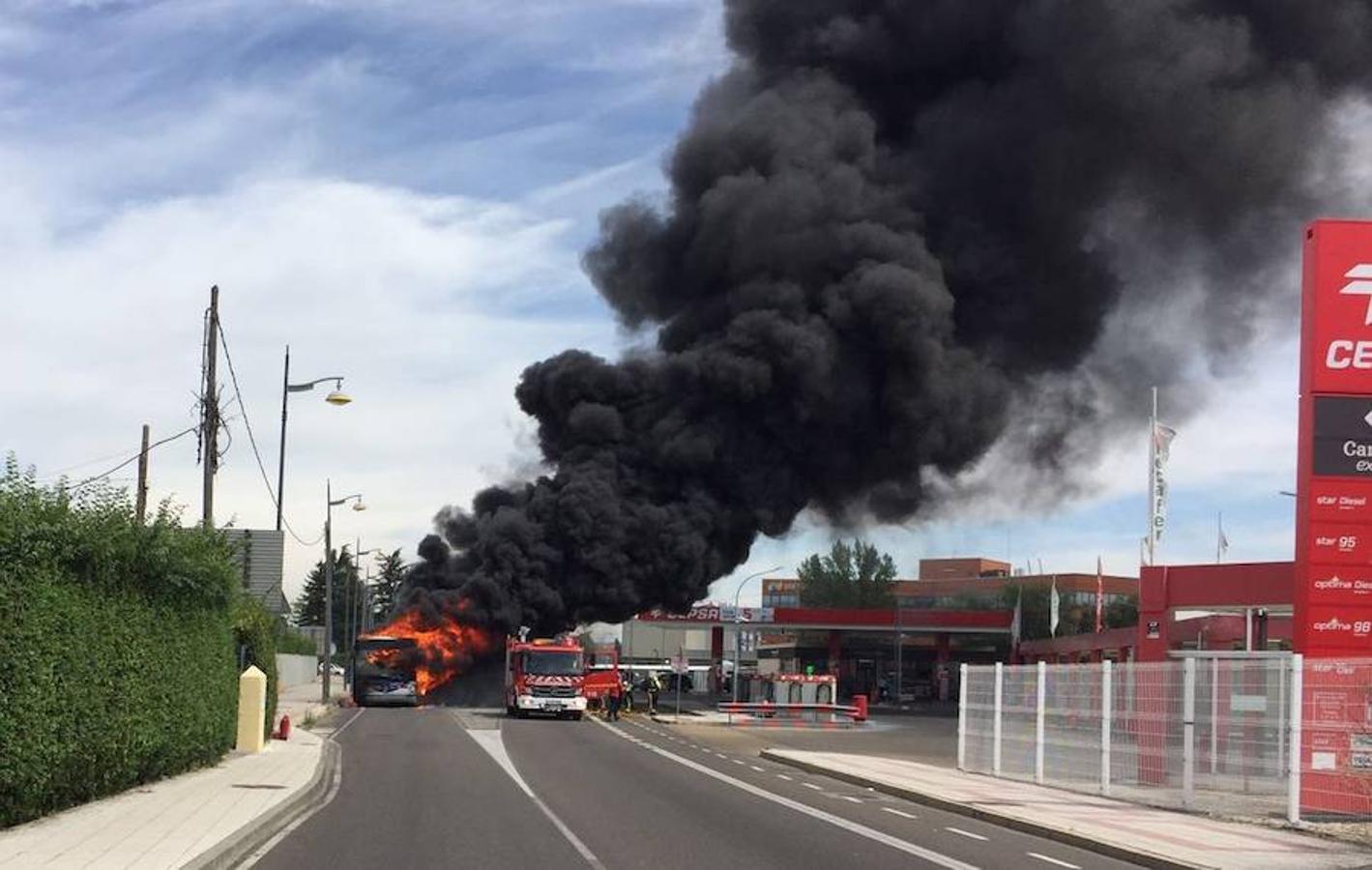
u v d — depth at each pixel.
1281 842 16.89
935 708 73.81
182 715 21.34
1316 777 18.48
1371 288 21.42
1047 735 25.30
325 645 56.00
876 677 92.06
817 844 16.05
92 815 15.98
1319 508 21.25
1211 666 20.34
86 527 16.03
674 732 44.59
